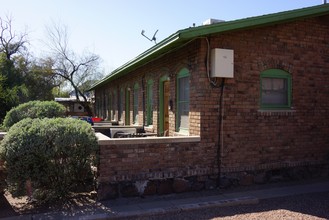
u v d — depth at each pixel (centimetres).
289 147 835
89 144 634
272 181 813
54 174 616
